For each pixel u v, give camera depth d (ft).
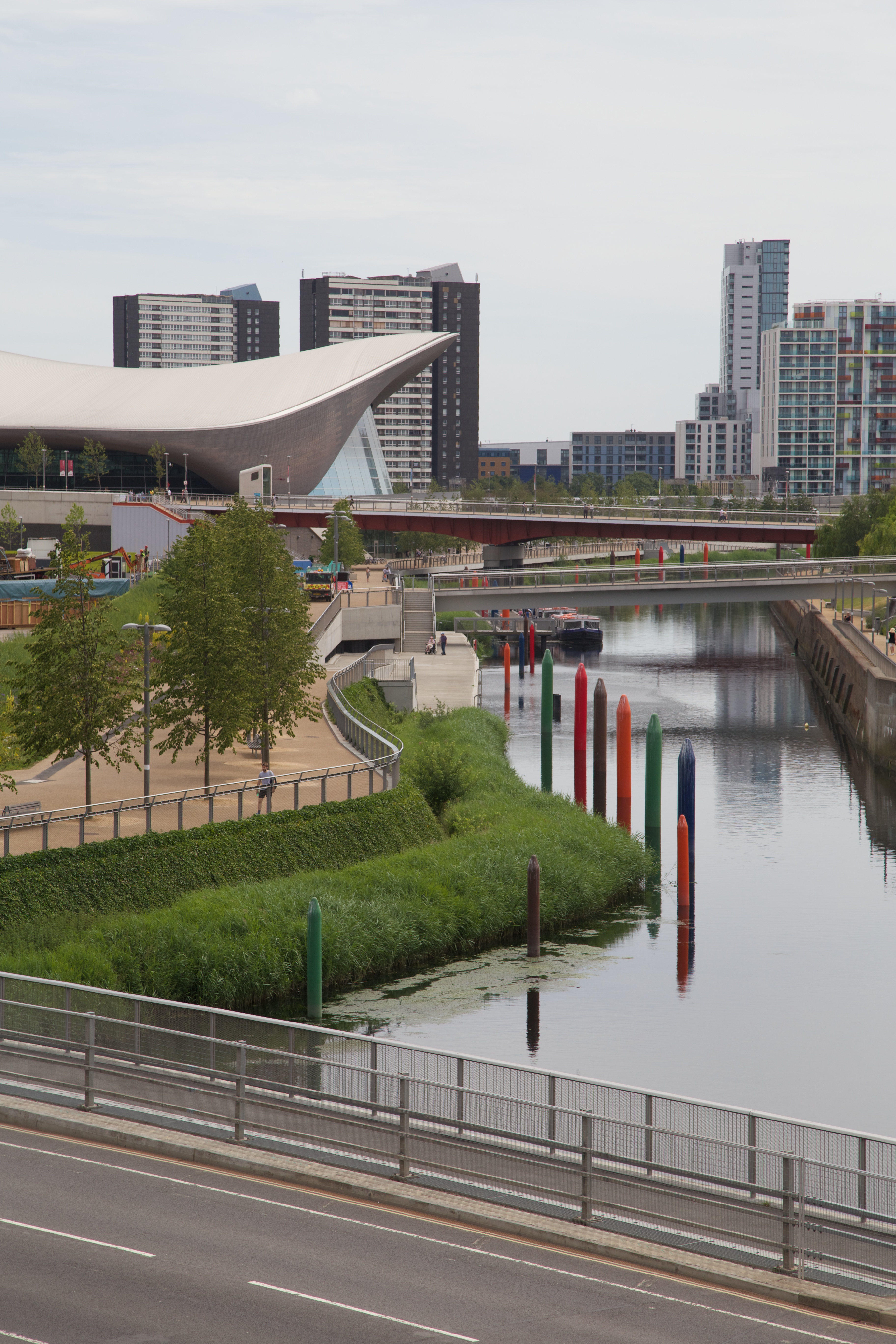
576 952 155.94
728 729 319.68
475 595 394.93
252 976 132.36
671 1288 60.39
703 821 226.58
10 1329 53.42
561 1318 56.59
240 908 138.62
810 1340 55.67
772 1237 64.80
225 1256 61.05
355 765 173.17
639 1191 67.77
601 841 184.34
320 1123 75.10
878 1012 137.59
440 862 164.35
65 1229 63.31
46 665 159.12
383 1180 70.54
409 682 276.82
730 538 521.24
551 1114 70.44
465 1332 54.80
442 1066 74.79
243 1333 53.88
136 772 189.06
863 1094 117.08
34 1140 75.87
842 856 203.51
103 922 130.72
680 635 542.98
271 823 157.79
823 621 420.36
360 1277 59.72
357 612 352.49
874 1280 61.16
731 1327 56.49
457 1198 68.64
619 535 508.12
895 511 497.46
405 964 148.97
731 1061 124.06
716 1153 66.95
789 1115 112.06
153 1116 77.92
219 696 179.83
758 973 149.28
